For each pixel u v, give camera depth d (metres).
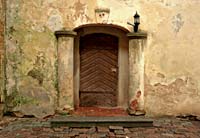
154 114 6.55
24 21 6.43
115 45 7.09
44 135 4.98
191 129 5.54
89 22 6.49
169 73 6.56
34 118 6.34
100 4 6.51
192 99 6.56
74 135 5.02
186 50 6.57
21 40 6.43
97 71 7.09
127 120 5.80
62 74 6.41
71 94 6.47
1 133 5.08
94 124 5.74
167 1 6.55
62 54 6.41
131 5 6.55
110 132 5.27
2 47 6.26
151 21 6.55
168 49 6.55
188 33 6.56
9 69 6.43
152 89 6.56
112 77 7.09
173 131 5.37
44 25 6.45
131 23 6.56
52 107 6.45
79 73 7.05
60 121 5.68
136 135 5.06
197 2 6.56
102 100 7.12
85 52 7.06
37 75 6.45
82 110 6.81
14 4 6.43
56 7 6.47
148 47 6.54
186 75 6.57
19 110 6.41
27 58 6.45
